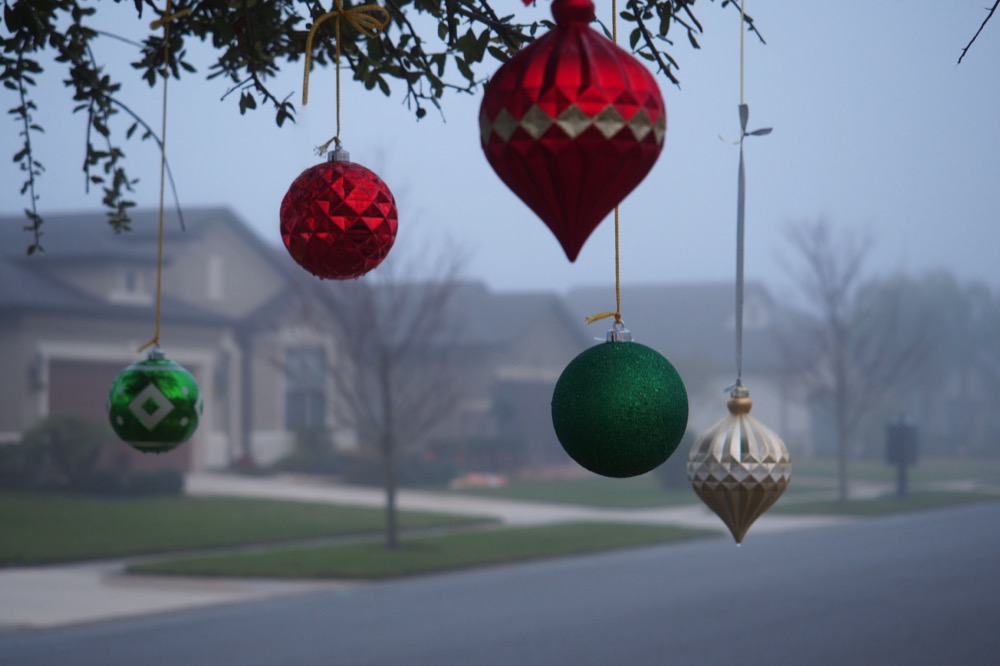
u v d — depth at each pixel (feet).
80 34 14.02
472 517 80.84
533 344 145.18
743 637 37.93
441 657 34.40
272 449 119.44
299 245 9.30
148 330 106.42
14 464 89.40
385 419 63.72
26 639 37.37
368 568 53.83
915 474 155.02
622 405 7.67
